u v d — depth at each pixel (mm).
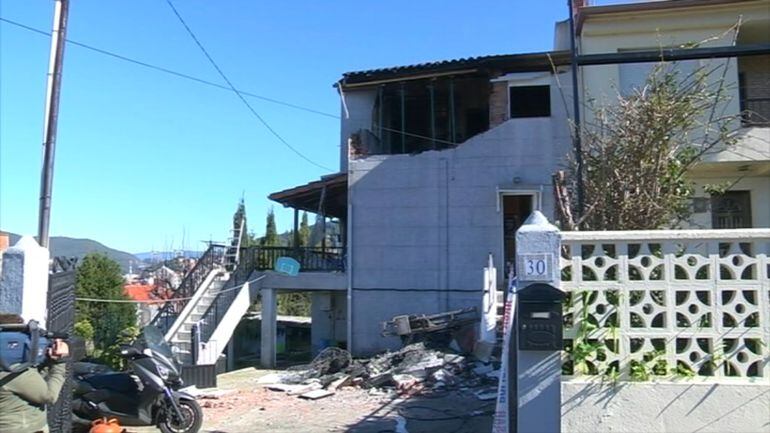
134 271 36688
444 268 15078
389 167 15570
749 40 13383
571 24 6617
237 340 20578
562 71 14805
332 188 17219
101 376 8031
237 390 11969
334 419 8906
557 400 4703
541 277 4762
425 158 15383
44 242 6988
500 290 14461
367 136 16516
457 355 12289
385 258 15398
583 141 7441
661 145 6469
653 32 12945
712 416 4652
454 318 13820
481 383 10852
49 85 7316
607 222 6500
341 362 12914
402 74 16234
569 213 6891
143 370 7812
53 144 7227
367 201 15609
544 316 4684
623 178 6504
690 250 4902
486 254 14875
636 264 4867
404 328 13562
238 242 18094
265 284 17031
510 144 14875
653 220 6438
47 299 5148
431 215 15258
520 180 14734
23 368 3971
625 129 6574
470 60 15258
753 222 12992
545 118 14773
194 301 15820
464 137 17656
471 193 15039
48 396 4117
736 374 4762
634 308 4840
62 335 4398
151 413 7852
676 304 4836
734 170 12688
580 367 4812
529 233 4828
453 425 8156
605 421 4719
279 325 25953
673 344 4789
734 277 4766
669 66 8250
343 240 21453
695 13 12781
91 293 24219
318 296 20984
